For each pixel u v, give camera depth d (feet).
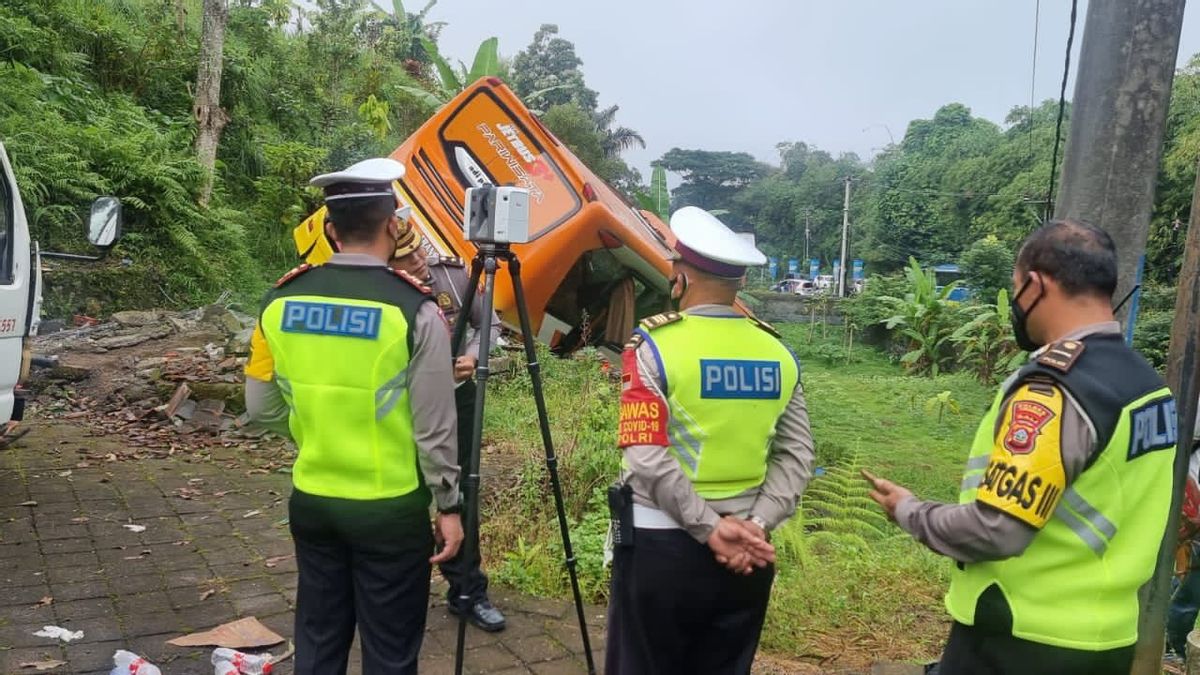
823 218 195.52
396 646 7.84
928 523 6.18
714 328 7.39
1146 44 9.07
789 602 12.92
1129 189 9.25
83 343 28.53
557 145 19.40
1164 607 8.63
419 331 7.45
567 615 12.35
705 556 7.22
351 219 7.62
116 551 14.20
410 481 7.68
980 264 67.21
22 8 44.14
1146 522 5.98
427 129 19.49
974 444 6.53
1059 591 5.88
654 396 7.09
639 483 7.14
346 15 73.87
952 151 145.48
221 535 15.23
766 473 7.73
